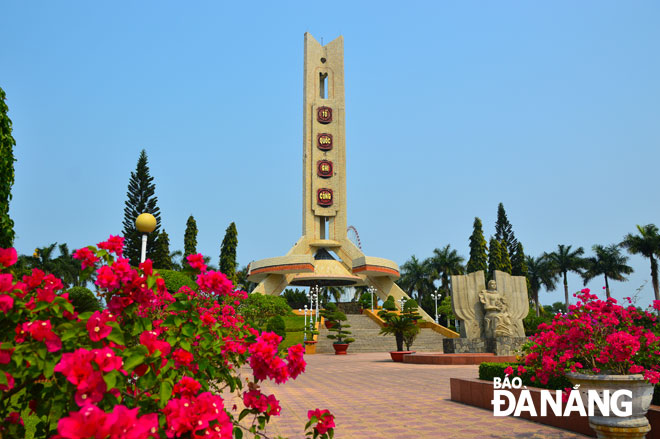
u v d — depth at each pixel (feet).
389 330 93.04
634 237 166.81
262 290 181.88
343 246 194.39
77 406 9.33
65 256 197.98
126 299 11.74
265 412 12.42
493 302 75.61
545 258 223.10
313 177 196.34
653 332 21.76
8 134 42.39
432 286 244.22
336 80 204.64
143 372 10.30
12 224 42.68
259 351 12.78
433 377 57.26
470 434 26.07
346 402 38.52
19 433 10.20
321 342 134.82
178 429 9.02
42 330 9.59
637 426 18.63
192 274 14.89
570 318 22.04
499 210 223.30
